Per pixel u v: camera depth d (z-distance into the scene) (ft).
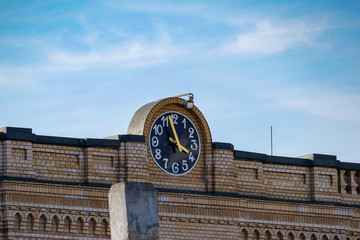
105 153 153.58
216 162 163.73
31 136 146.41
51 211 146.30
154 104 159.02
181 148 161.38
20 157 145.38
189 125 163.32
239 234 164.35
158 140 159.43
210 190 162.91
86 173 151.43
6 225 142.10
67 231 147.74
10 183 142.72
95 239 149.79
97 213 150.41
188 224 159.02
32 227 144.36
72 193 148.46
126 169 154.30
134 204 87.86
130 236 87.04
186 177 161.48
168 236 156.87
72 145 151.43
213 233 161.38
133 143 155.43
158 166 158.71
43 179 147.74
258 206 167.22
